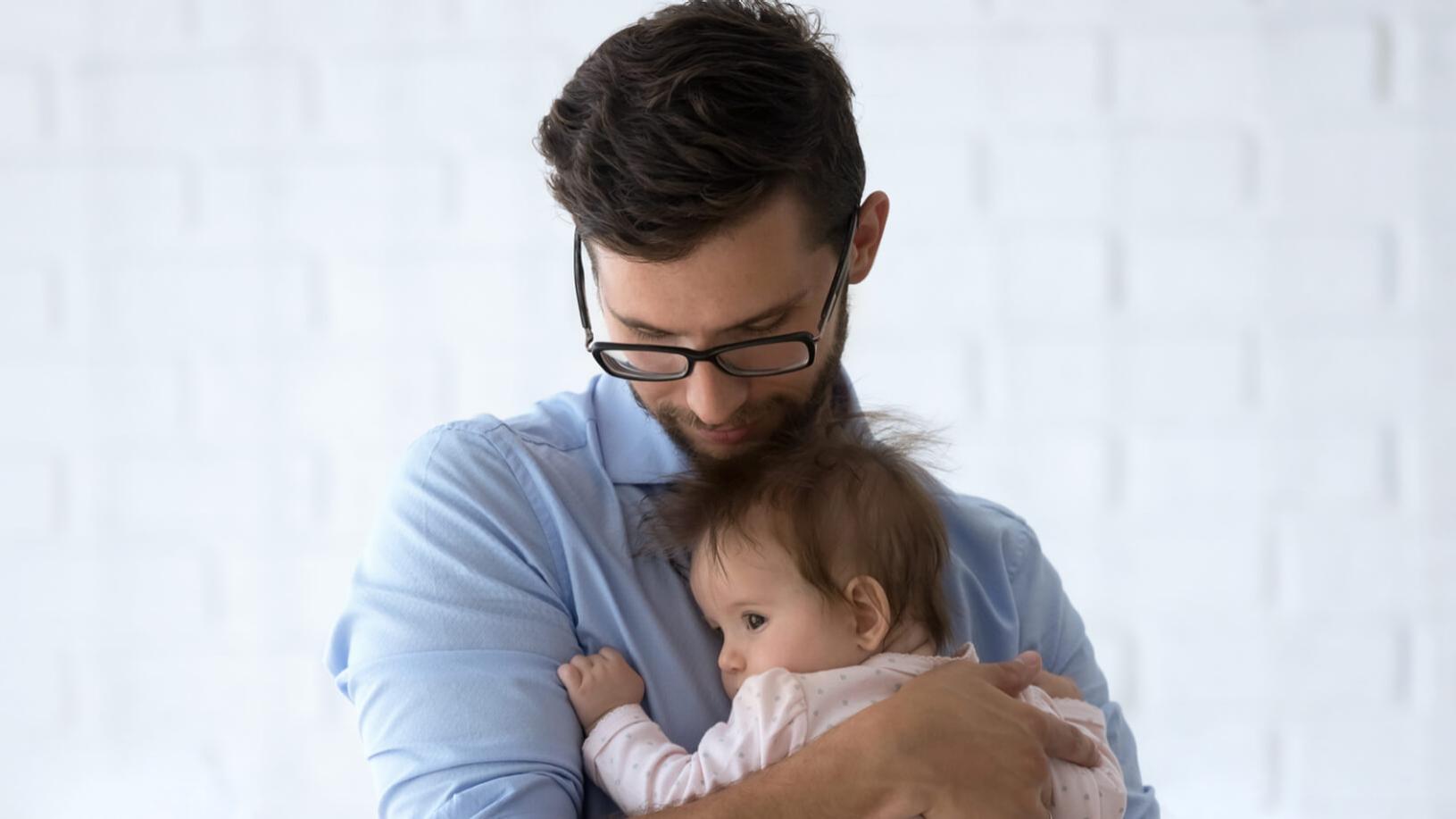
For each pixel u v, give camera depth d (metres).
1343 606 2.26
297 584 2.19
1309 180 2.24
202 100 2.18
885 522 1.24
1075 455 2.24
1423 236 2.25
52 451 2.18
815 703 1.17
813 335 1.19
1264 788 2.27
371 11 2.18
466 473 1.20
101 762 2.18
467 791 1.08
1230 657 2.26
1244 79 2.23
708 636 1.25
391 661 1.14
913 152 2.21
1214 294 2.24
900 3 2.20
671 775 1.13
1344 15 2.23
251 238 2.18
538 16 2.18
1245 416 2.25
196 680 2.18
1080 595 2.25
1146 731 2.26
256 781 2.19
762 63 1.11
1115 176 2.22
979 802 1.08
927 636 1.28
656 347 1.14
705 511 1.24
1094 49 2.22
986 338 2.22
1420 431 2.25
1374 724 2.27
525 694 1.12
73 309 2.18
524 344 2.18
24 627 2.18
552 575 1.20
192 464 2.18
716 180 1.08
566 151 1.16
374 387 2.18
